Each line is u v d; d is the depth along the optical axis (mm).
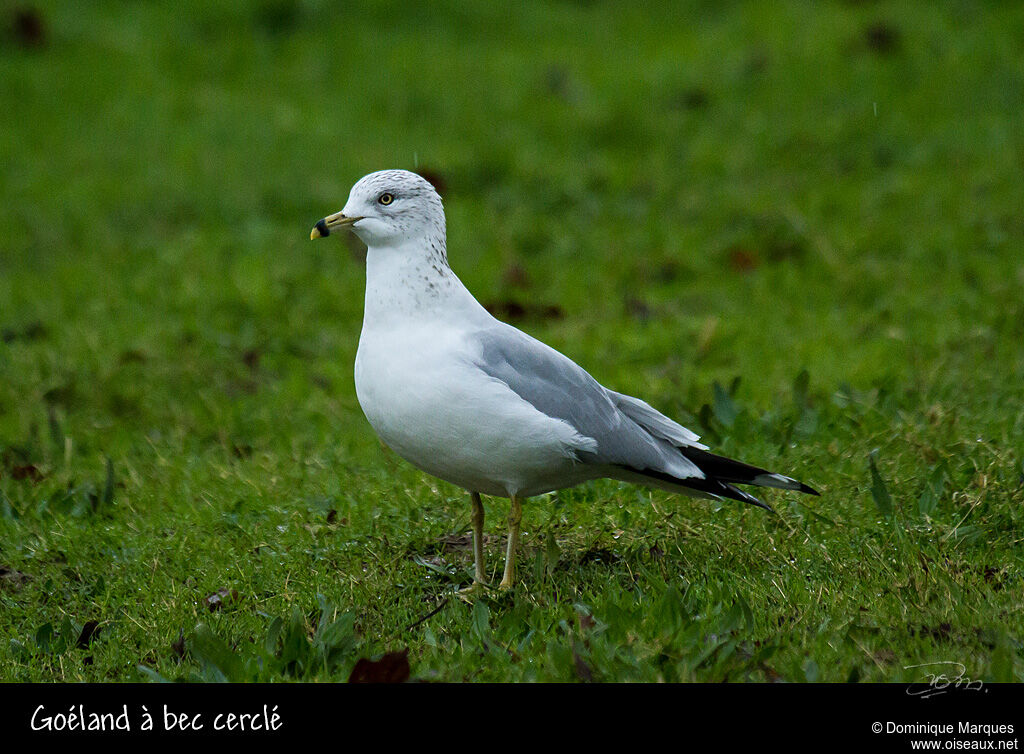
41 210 17484
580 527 8680
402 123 20406
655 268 15383
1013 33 22047
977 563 7680
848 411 10414
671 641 6508
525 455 7582
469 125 20266
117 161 18922
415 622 7379
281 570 8180
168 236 16875
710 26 24078
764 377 11836
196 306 14422
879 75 20906
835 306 14000
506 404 7434
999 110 19703
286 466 10219
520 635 7109
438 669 6617
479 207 17484
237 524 9031
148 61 22016
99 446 11203
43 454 10906
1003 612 6949
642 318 13875
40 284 15305
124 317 14242
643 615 6988
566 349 12984
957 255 14828
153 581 8109
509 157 18625
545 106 20703
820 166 18438
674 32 24000
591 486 9383
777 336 13055
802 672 6297
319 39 23094
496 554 8500
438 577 8156
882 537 8172
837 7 24062
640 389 11594
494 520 8992
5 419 11781
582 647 6496
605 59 22672
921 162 18250
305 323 14141
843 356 12242
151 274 15398
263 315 14312
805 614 7039
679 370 12125
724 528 8484
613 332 13469
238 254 15969
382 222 7715
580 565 8125
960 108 19859
